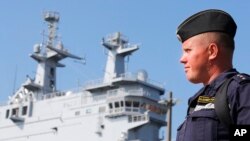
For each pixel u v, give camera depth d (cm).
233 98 450
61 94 8119
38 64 8844
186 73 509
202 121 460
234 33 508
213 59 496
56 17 9006
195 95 490
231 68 496
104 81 7769
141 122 7200
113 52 8069
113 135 7275
